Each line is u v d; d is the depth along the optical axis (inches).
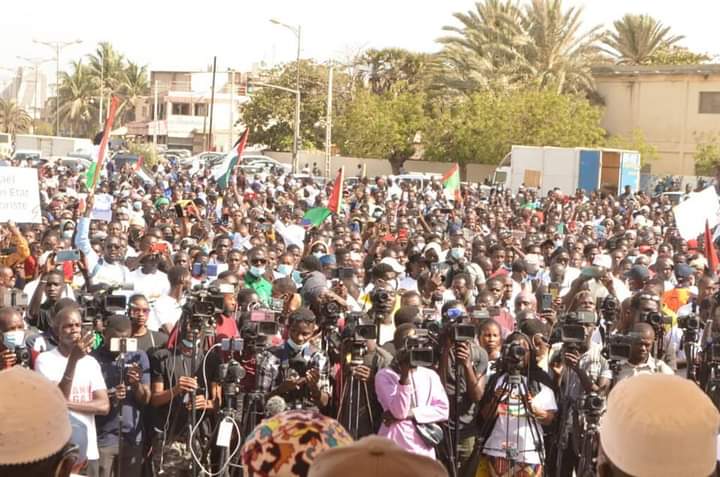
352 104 2556.6
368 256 606.2
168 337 346.0
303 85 2738.7
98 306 331.9
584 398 286.5
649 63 2682.1
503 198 1464.1
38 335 324.8
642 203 1437.0
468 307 391.2
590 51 2393.0
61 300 333.4
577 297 418.0
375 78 2861.7
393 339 350.0
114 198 1053.8
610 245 808.9
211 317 327.3
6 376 101.5
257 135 2800.2
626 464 99.0
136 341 319.0
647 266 610.2
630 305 406.9
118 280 479.8
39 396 100.7
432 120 2420.0
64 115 4534.9
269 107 2746.1
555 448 328.2
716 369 346.3
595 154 1765.5
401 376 295.6
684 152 2357.3
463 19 2438.5
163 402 325.1
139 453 326.0
